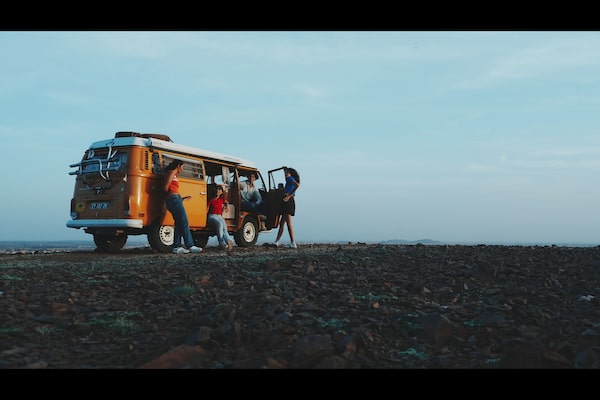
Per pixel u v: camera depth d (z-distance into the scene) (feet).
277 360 13.38
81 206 42.11
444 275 25.02
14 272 26.94
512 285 23.03
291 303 18.38
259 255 35.12
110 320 17.24
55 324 17.07
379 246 42.24
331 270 25.80
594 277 25.25
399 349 14.79
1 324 16.92
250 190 52.54
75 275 25.85
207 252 41.29
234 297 19.76
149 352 14.28
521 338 15.19
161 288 21.71
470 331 16.05
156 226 41.52
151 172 40.96
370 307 18.12
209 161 46.83
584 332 15.53
